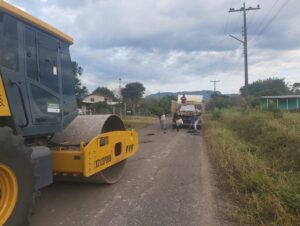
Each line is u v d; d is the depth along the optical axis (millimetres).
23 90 5199
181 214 5859
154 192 7164
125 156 8148
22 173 4359
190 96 30141
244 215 5652
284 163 9102
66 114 6496
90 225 5371
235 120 22078
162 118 25859
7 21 4977
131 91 80750
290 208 5816
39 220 5551
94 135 6645
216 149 12211
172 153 12641
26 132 5246
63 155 6074
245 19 32531
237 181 7590
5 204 4281
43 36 5820
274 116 17859
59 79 6277
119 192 7137
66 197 6754
